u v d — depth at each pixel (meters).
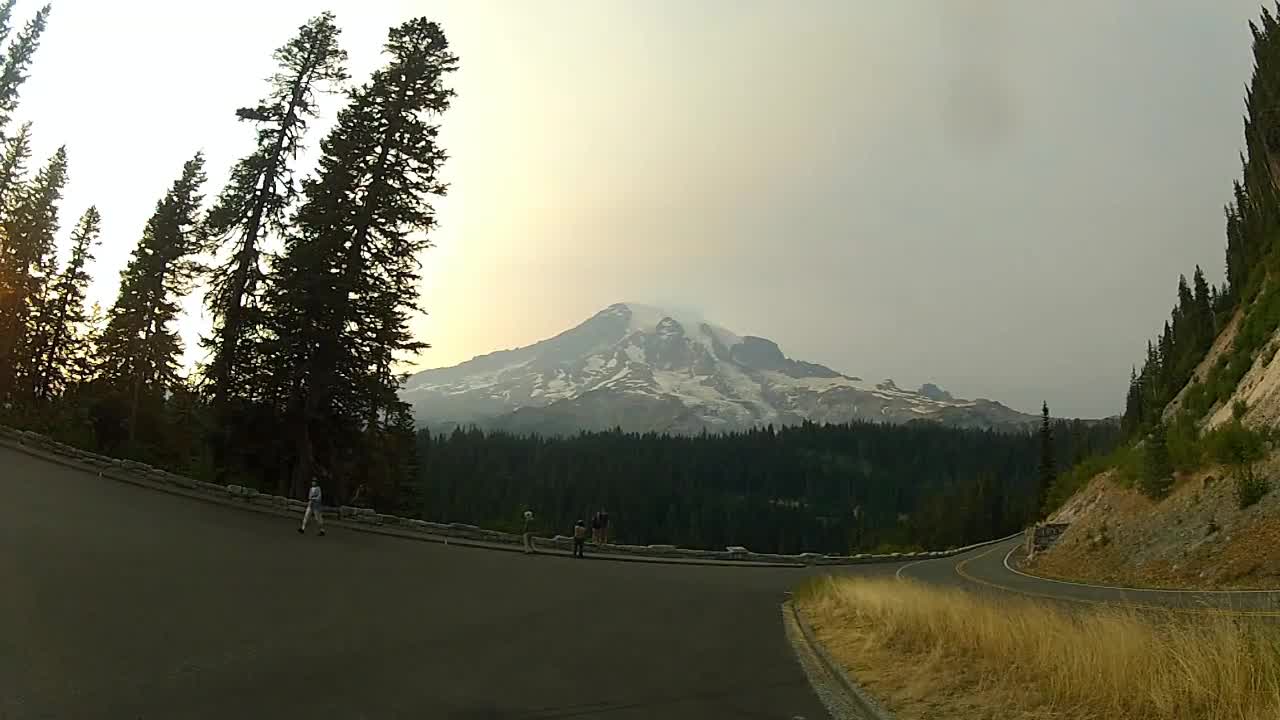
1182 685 6.42
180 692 6.64
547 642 11.23
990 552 71.19
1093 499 48.78
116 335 51.19
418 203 36.84
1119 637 7.68
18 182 59.91
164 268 52.41
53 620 8.73
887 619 12.39
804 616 16.95
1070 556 39.59
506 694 7.74
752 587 25.67
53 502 19.28
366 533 26.50
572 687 8.38
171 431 48.84
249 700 6.61
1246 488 27.80
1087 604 16.97
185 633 8.95
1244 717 5.81
